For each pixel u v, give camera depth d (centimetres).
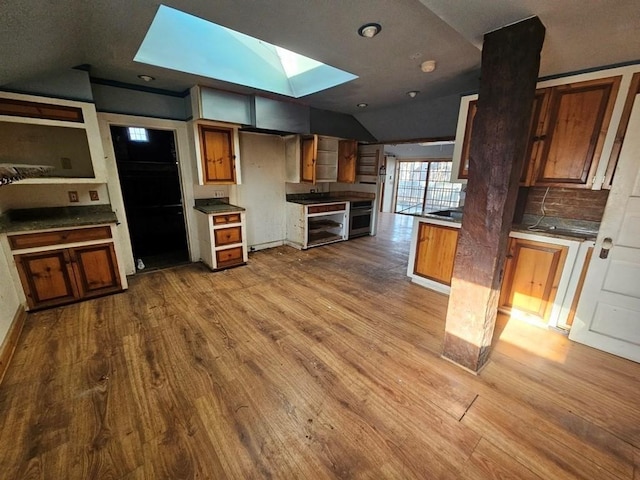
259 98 344
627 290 203
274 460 132
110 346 212
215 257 363
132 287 315
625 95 195
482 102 161
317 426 150
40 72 222
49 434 142
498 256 169
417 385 180
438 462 132
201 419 153
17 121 227
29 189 269
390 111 423
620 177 196
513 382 184
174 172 451
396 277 362
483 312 179
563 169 228
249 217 446
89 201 303
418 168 915
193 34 263
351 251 473
